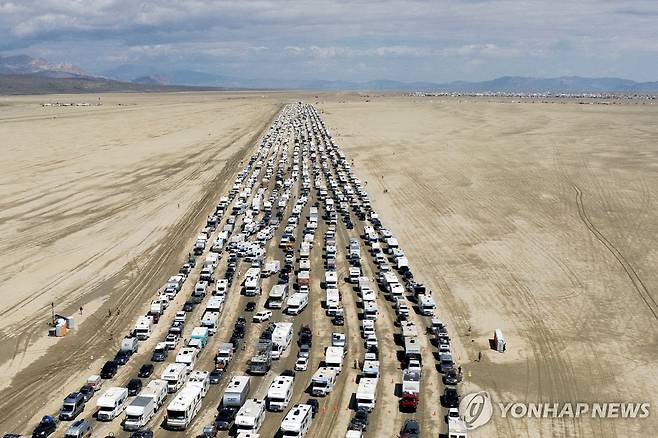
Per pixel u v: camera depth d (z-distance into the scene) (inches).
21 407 2361.0
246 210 5295.3
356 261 4013.3
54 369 2659.9
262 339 2785.4
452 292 3555.6
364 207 5364.2
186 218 5068.9
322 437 2169.0
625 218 5022.1
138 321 2997.0
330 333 3026.6
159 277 3774.6
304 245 4190.5
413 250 4308.6
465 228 4820.4
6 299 3425.2
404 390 2383.1
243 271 3878.0
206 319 3011.8
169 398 2418.8
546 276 3809.1
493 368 2696.9
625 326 3134.8
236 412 2271.2
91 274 3816.4
